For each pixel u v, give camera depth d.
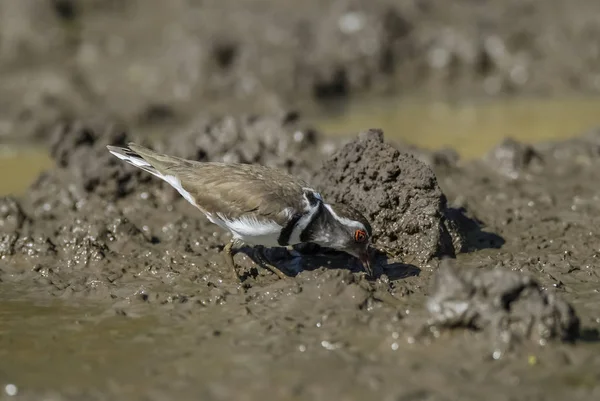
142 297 13.27
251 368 10.76
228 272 14.17
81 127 18.64
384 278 13.14
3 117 26.45
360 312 12.21
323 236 13.36
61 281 14.23
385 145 14.61
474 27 31.89
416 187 14.30
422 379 10.30
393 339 11.28
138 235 15.48
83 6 32.75
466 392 9.98
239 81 29.47
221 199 13.41
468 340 10.99
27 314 12.93
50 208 17.16
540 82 30.53
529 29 31.75
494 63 31.33
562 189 17.47
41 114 26.52
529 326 10.90
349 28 31.47
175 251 14.98
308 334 11.68
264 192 13.14
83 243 15.05
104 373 10.84
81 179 17.39
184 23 32.03
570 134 24.00
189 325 12.25
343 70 30.70
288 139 19.20
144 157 14.65
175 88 29.33
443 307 11.11
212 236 15.51
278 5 32.62
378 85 30.88
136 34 31.91
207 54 29.64
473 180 17.91
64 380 10.70
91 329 12.28
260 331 11.86
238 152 18.05
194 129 19.33
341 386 10.20
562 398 9.85
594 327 11.72
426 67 31.39
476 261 14.25
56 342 11.89
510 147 18.67
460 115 27.61
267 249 14.72
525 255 14.47
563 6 32.59
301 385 10.24
